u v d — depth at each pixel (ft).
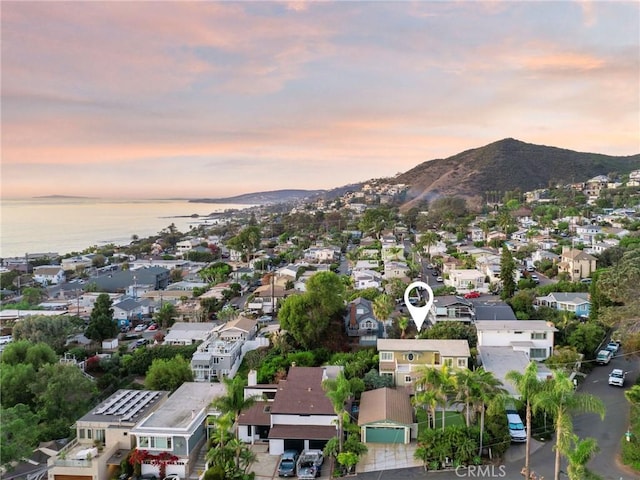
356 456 117.29
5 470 119.55
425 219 614.34
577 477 92.79
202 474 116.78
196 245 565.94
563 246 364.99
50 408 147.02
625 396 141.79
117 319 278.67
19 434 120.16
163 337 239.09
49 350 181.88
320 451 126.11
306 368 159.12
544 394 99.35
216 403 118.52
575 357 169.78
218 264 406.41
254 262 416.67
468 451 117.80
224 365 184.03
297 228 652.07
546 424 134.00
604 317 160.15
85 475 119.34
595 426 134.92
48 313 283.18
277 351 195.83
